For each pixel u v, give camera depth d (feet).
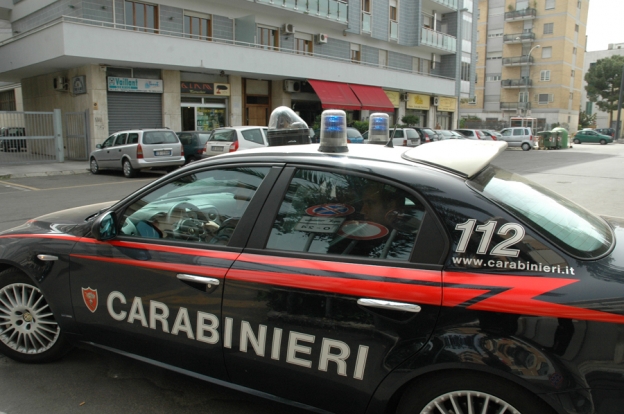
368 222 7.16
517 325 5.90
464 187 6.84
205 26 70.64
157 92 64.54
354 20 90.94
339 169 7.57
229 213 8.24
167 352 8.36
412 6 104.63
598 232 7.36
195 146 54.24
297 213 7.68
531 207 7.11
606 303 5.71
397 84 96.73
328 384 6.97
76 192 37.65
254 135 49.06
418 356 6.32
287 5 75.61
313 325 6.98
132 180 46.70
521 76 195.52
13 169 53.11
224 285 7.63
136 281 8.51
